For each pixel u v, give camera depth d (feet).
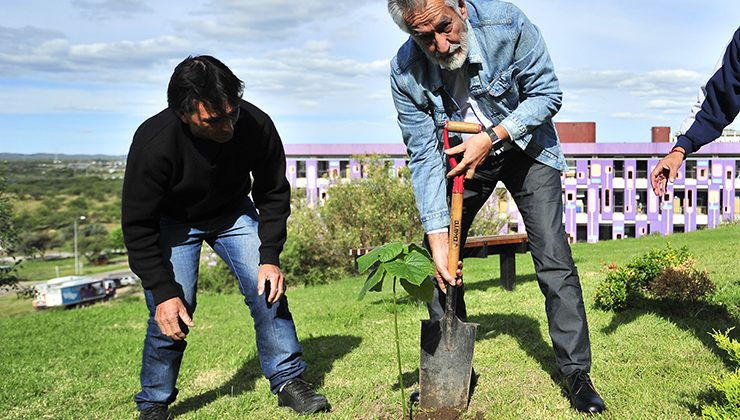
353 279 42.32
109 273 242.37
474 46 10.77
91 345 20.49
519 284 27.45
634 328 16.16
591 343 14.97
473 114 11.51
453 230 10.65
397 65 11.42
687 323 16.39
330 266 51.88
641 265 19.07
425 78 11.25
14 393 14.83
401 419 11.04
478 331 17.15
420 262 9.56
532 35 10.80
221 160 10.94
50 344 21.02
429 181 11.56
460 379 10.85
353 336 18.40
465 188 12.18
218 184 11.21
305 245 50.72
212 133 10.00
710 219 74.18
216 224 11.84
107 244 288.92
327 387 13.50
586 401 10.59
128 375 16.16
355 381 13.80
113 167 437.17
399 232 52.29
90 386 15.16
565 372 11.16
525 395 11.73
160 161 10.53
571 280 11.26
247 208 12.19
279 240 11.75
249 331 21.22
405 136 11.78
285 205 11.88
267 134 11.30
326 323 20.77
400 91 11.53
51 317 27.84
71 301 101.04
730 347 8.97
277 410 12.21
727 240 40.83
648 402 10.82
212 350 17.99
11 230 59.98
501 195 52.31
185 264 11.73
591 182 75.82
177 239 11.67
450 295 10.81
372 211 51.55
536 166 11.55
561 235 11.43
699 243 40.11
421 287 9.99
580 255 38.96
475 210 12.42
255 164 11.45
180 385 14.69
